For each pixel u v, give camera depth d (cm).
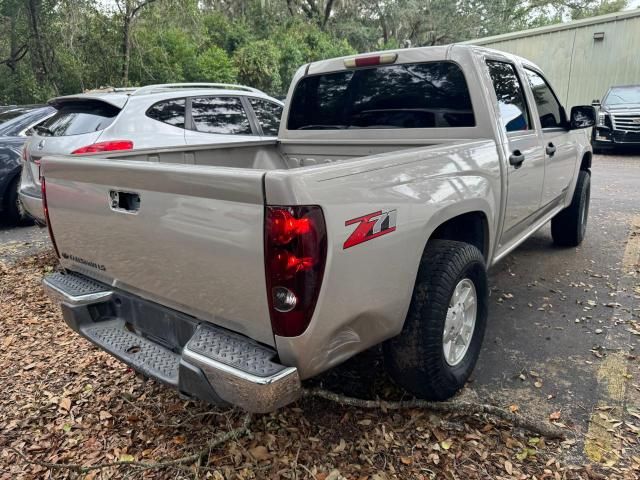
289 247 178
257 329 196
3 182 681
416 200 235
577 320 377
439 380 260
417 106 350
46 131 561
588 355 328
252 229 184
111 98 537
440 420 266
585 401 280
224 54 1845
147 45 1589
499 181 319
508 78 368
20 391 311
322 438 256
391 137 363
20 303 441
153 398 298
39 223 567
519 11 3466
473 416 268
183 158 358
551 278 460
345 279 198
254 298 191
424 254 260
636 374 305
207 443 252
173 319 234
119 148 518
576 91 1549
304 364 196
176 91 584
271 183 176
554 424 261
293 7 2794
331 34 2872
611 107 1260
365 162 209
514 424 259
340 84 384
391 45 2939
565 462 237
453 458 241
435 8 3170
